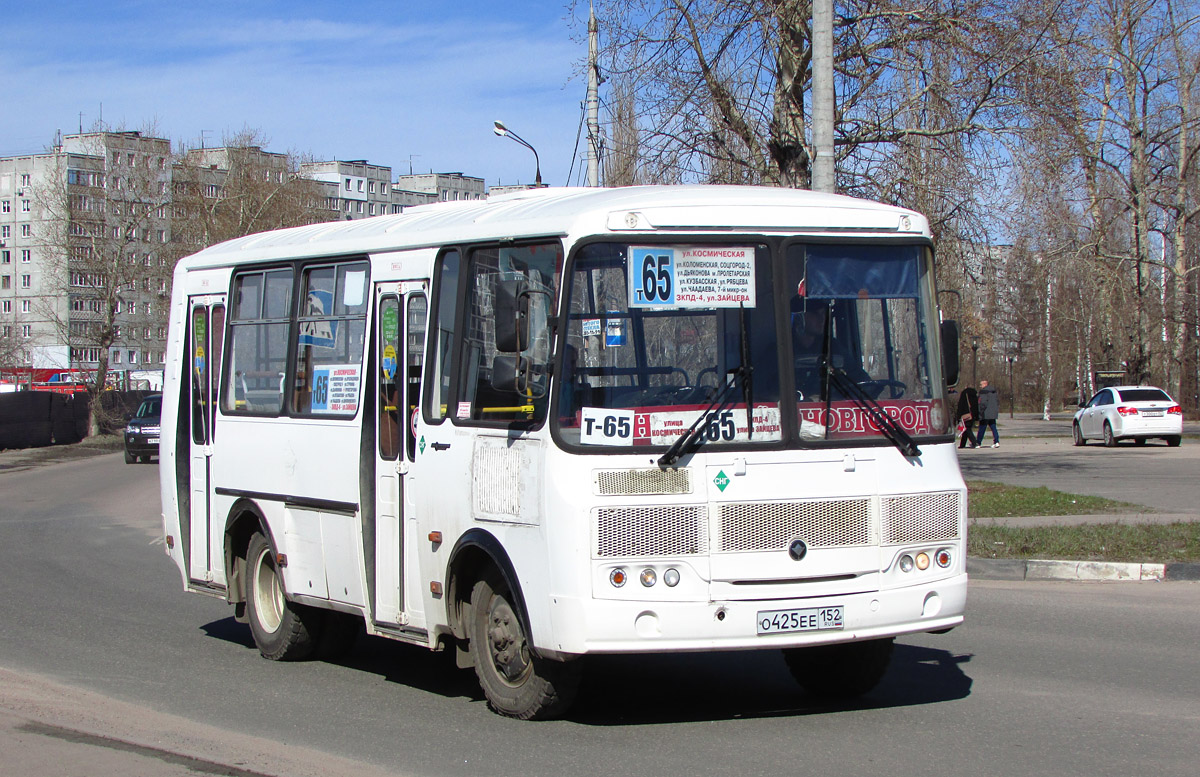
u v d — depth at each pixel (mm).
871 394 6828
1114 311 40312
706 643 6293
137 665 8961
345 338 8398
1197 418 54594
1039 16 18547
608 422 6375
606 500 6273
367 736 6734
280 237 9656
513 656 6973
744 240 6684
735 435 6480
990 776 5727
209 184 60656
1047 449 33688
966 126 18844
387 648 9766
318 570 8523
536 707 6828
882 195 19234
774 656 8891
